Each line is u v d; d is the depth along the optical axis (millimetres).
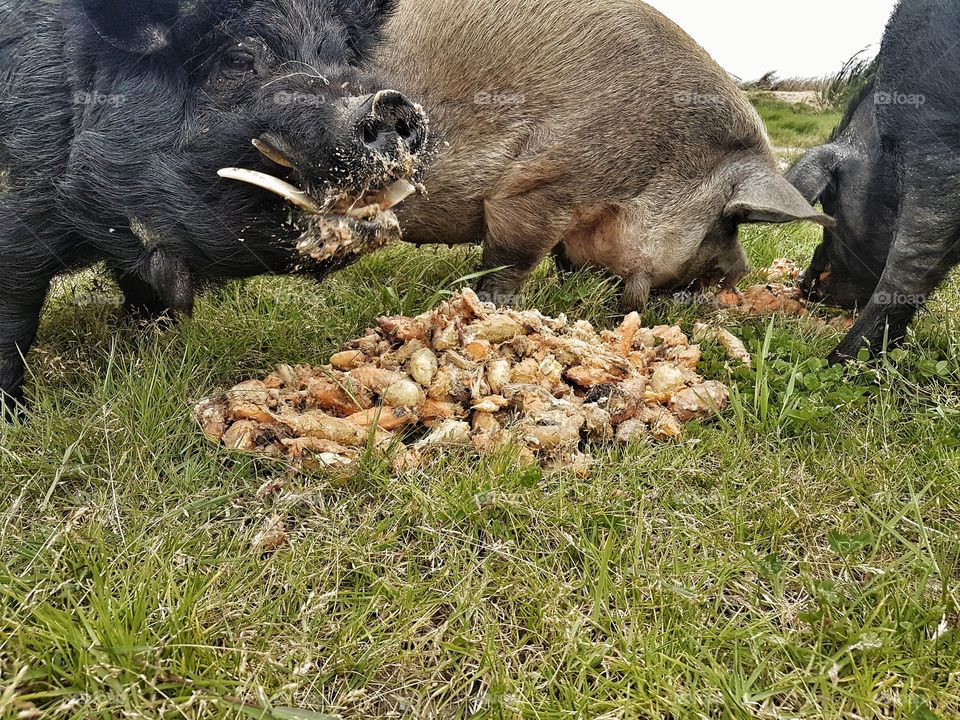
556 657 667
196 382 1044
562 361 1040
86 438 899
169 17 797
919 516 820
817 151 1339
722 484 894
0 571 702
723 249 1396
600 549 786
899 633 690
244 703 597
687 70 1281
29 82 866
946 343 1292
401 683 645
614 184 1278
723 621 718
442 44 1215
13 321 971
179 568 720
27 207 897
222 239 863
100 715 576
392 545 781
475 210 1292
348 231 800
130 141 839
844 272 1391
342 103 787
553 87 1226
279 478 856
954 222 1109
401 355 1021
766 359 1215
